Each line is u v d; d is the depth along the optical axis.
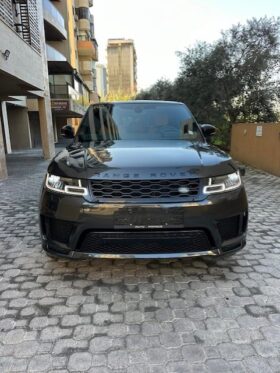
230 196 2.83
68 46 30.44
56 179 2.87
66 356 2.10
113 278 3.11
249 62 13.48
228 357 2.09
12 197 6.74
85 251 2.74
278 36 13.66
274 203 6.07
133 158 2.88
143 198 2.63
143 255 2.70
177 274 3.19
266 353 2.12
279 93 13.80
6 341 2.23
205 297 2.78
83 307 2.64
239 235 2.96
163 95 20.89
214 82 14.16
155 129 4.00
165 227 2.62
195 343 2.22
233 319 2.48
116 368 2.00
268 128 10.02
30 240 4.16
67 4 31.14
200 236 2.72
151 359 2.08
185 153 3.07
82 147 3.45
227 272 3.23
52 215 2.80
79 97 31.95
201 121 15.20
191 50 15.40
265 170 10.30
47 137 15.09
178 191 2.66
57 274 3.20
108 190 2.65
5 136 18.41
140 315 2.53
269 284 3.00
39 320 2.47
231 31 13.96
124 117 4.17
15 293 2.86
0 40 7.62
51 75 27.12
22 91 12.88
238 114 14.88
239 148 13.09
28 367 2.00
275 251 3.76
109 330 2.36
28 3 10.68
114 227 2.62
